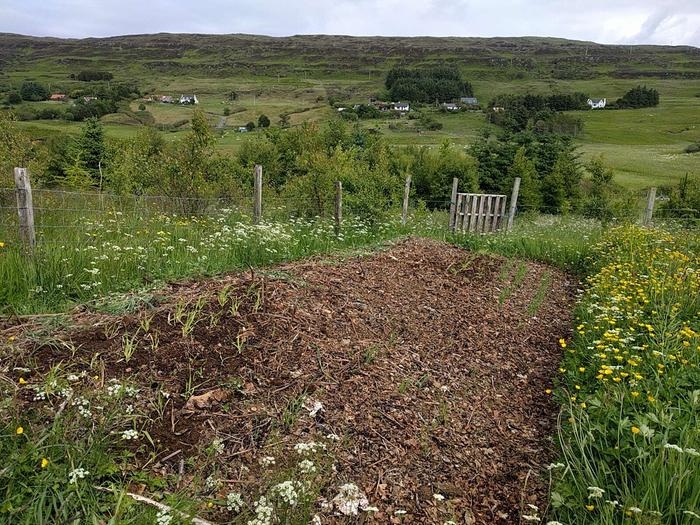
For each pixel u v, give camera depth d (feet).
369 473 9.85
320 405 11.25
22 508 7.21
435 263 25.05
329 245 26.17
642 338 15.16
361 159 79.46
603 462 9.38
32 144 45.70
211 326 13.16
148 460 8.91
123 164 47.78
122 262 17.25
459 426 11.93
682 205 57.41
